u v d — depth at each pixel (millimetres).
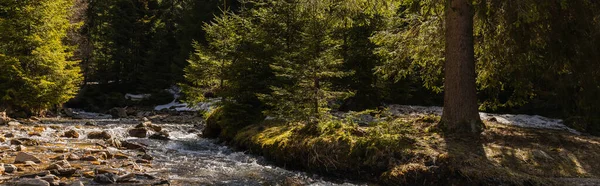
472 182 7867
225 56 17969
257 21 19812
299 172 10148
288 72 13078
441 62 14266
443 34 12875
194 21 43031
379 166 8984
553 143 10539
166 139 17125
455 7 10547
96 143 13500
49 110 29188
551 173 8469
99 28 54250
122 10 52500
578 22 11086
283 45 17156
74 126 19891
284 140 11391
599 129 14562
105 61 49594
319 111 12109
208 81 18922
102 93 45781
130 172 8828
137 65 52031
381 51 14258
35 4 26203
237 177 9383
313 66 12242
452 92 11227
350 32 18688
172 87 47188
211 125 17891
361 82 19328
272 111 13016
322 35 13969
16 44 25391
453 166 8203
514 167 8633
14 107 25172
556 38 11477
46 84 25422
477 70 14227
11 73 24859
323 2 13375
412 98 25188
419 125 12055
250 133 14156
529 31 11297
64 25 28016
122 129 18719
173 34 51656
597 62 11805
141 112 35938
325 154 9906
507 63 12898
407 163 8688
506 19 10633
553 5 10438
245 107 16469
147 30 54438
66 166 8938
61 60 27031
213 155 12938
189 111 35156
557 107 19484
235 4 42625
